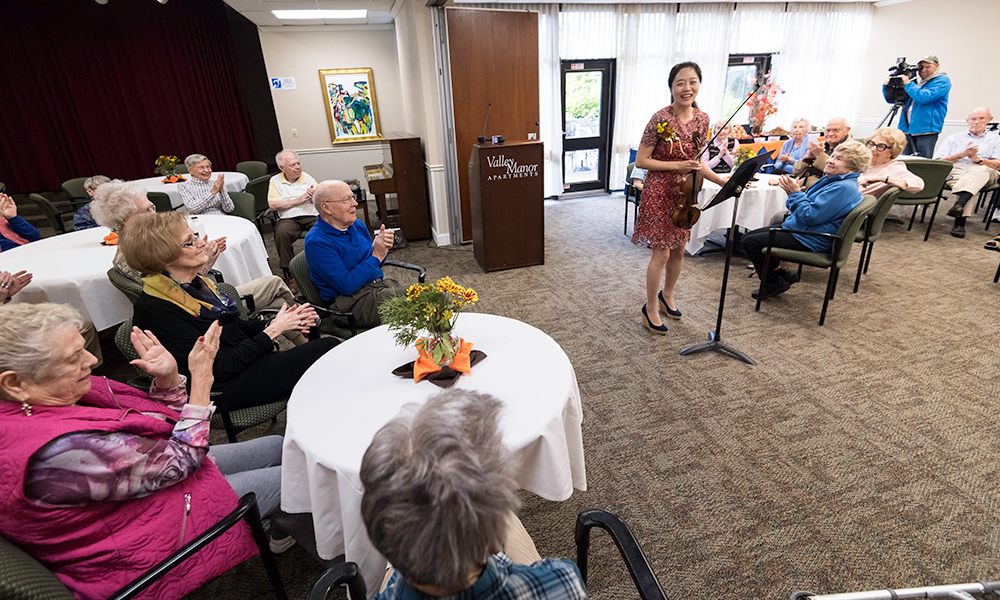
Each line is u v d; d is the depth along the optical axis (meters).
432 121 4.72
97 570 0.99
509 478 0.59
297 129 7.16
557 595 0.63
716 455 1.98
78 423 0.94
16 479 0.84
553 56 6.52
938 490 1.76
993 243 3.68
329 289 2.34
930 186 4.23
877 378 2.45
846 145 2.80
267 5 5.20
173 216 1.58
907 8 7.24
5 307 0.96
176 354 1.58
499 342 1.60
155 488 1.02
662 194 2.74
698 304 3.39
